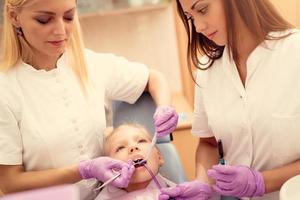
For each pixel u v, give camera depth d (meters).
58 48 1.01
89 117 1.14
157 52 2.51
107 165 1.07
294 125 0.97
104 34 2.42
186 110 2.21
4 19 1.04
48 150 1.06
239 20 0.96
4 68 1.07
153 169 1.16
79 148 1.11
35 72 1.09
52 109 1.08
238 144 1.07
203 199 1.05
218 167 0.98
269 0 0.98
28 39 1.00
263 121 0.99
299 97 0.96
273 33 1.00
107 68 1.28
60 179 1.05
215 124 1.09
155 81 1.34
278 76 0.98
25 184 1.03
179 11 1.04
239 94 1.04
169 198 1.04
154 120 1.22
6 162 1.01
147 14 2.41
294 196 0.77
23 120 1.04
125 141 1.18
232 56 1.05
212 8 0.93
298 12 1.25
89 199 1.19
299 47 0.97
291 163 1.01
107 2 2.22
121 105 1.36
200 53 1.12
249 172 0.96
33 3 0.91
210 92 1.11
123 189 1.17
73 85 1.14
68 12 0.96
